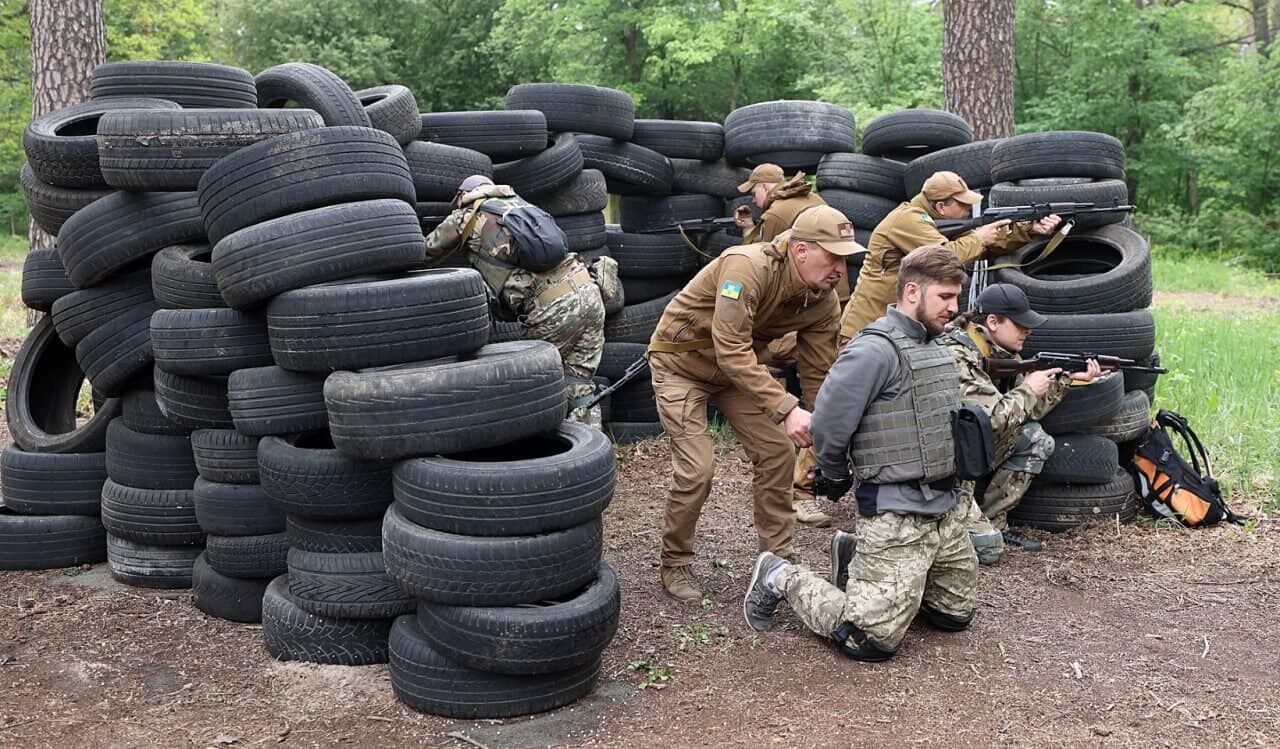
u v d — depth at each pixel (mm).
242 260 4164
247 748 3664
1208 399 8133
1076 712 3844
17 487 5570
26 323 12172
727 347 4465
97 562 5617
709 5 25688
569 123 7969
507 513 3701
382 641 4289
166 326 4555
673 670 4219
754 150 8336
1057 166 6406
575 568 3832
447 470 3727
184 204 4828
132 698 4074
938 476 4113
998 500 5719
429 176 6543
